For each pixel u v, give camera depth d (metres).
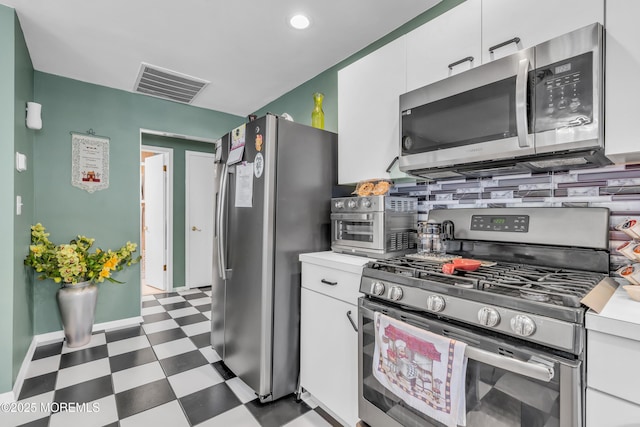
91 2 1.79
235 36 2.15
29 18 1.93
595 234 1.24
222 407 1.73
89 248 2.81
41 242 2.46
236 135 2.05
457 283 1.08
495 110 1.21
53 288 2.64
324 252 1.92
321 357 1.66
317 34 2.14
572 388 0.80
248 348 1.85
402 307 1.22
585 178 1.33
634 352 0.73
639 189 1.20
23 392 1.84
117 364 2.19
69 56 2.39
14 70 1.84
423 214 1.92
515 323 0.88
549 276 1.13
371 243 1.67
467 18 1.37
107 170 2.93
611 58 0.99
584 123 1.00
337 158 2.10
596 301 0.85
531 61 1.10
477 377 0.99
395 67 1.68
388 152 1.72
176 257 4.16
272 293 1.77
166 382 1.97
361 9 1.89
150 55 2.39
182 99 3.26
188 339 2.63
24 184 2.19
